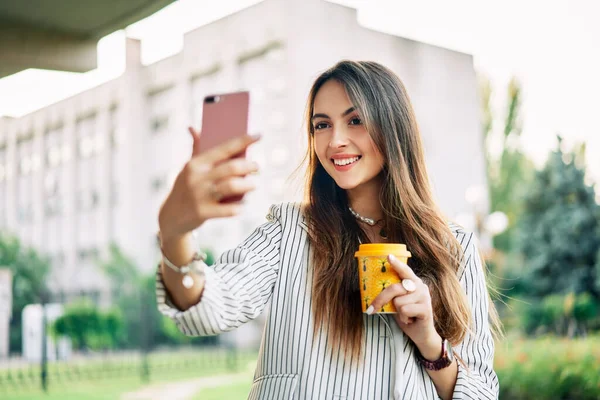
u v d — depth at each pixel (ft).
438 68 54.49
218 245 64.59
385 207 4.51
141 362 44.78
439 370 4.09
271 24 61.26
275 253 4.40
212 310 3.37
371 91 4.38
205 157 2.81
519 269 40.70
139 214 71.72
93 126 74.49
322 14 57.11
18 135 77.20
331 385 4.08
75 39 16.40
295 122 59.77
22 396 32.63
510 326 34.65
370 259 3.84
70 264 72.28
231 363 46.57
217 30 66.64
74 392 33.81
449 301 4.33
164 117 72.13
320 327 4.16
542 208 40.91
